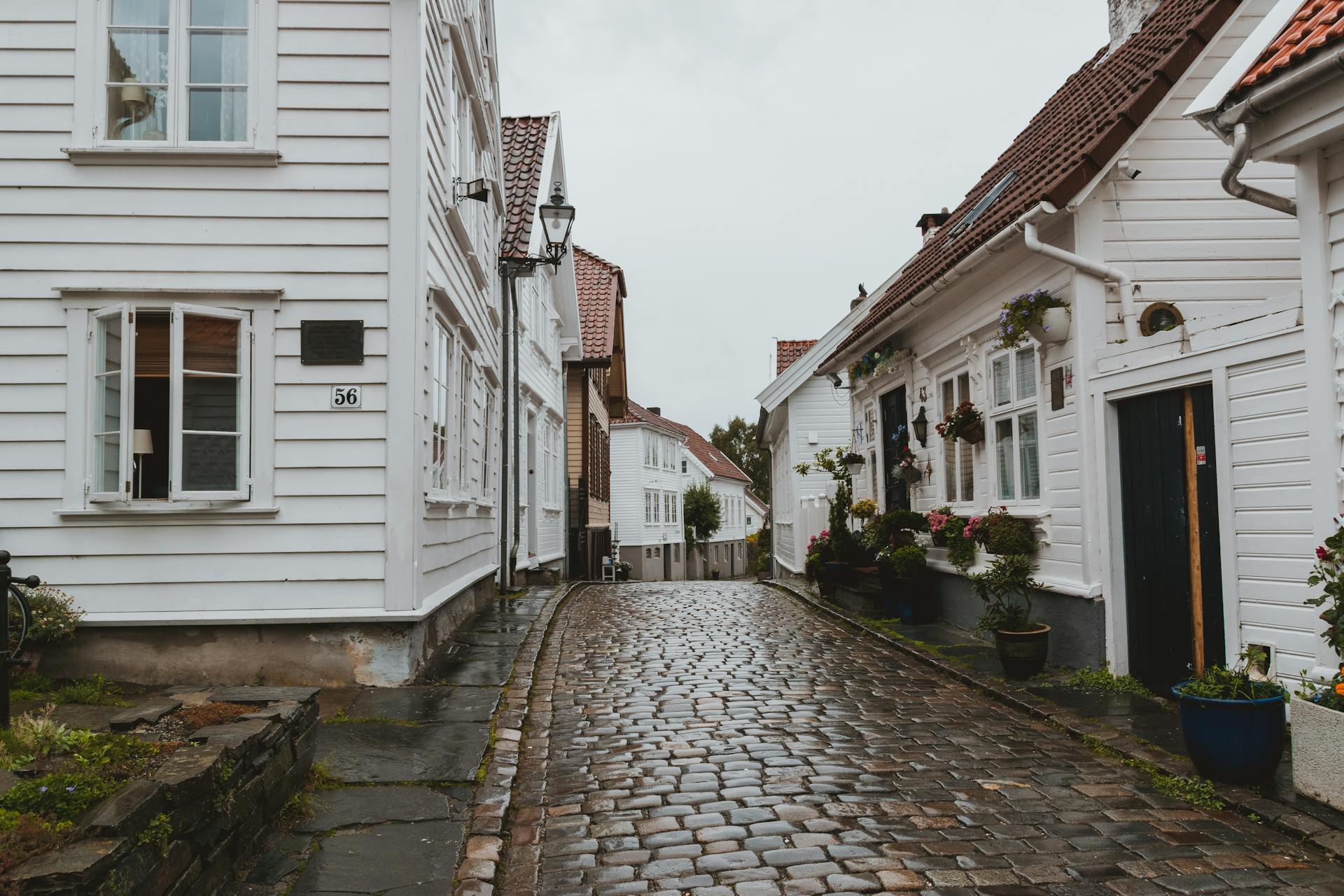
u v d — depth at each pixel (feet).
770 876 13.67
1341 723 15.37
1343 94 17.10
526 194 56.90
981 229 32.01
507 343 50.83
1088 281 26.71
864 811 16.25
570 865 14.25
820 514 62.75
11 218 25.04
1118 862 14.05
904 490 45.88
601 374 100.73
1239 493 20.83
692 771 18.65
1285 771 17.61
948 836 15.10
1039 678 26.45
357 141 25.98
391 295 25.73
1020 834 15.12
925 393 41.09
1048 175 29.45
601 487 99.60
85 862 9.11
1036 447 29.96
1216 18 26.32
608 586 63.98
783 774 18.39
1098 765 18.85
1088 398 26.48
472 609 39.91
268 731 14.78
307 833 15.01
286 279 25.58
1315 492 18.47
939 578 39.32
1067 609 27.89
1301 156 18.81
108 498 24.44
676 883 13.51
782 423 85.61
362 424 25.48
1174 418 23.29
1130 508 25.17
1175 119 27.30
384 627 25.27
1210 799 16.51
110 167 25.34
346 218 25.84
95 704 21.17
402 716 22.02
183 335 25.02
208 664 24.85
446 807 16.29
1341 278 18.06
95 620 24.40
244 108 25.94
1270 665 19.85
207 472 25.00
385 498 25.39
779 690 26.13
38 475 24.64
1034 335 27.91
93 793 10.71
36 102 25.27
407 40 26.16
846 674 28.50
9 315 24.85
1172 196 27.25
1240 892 13.01
